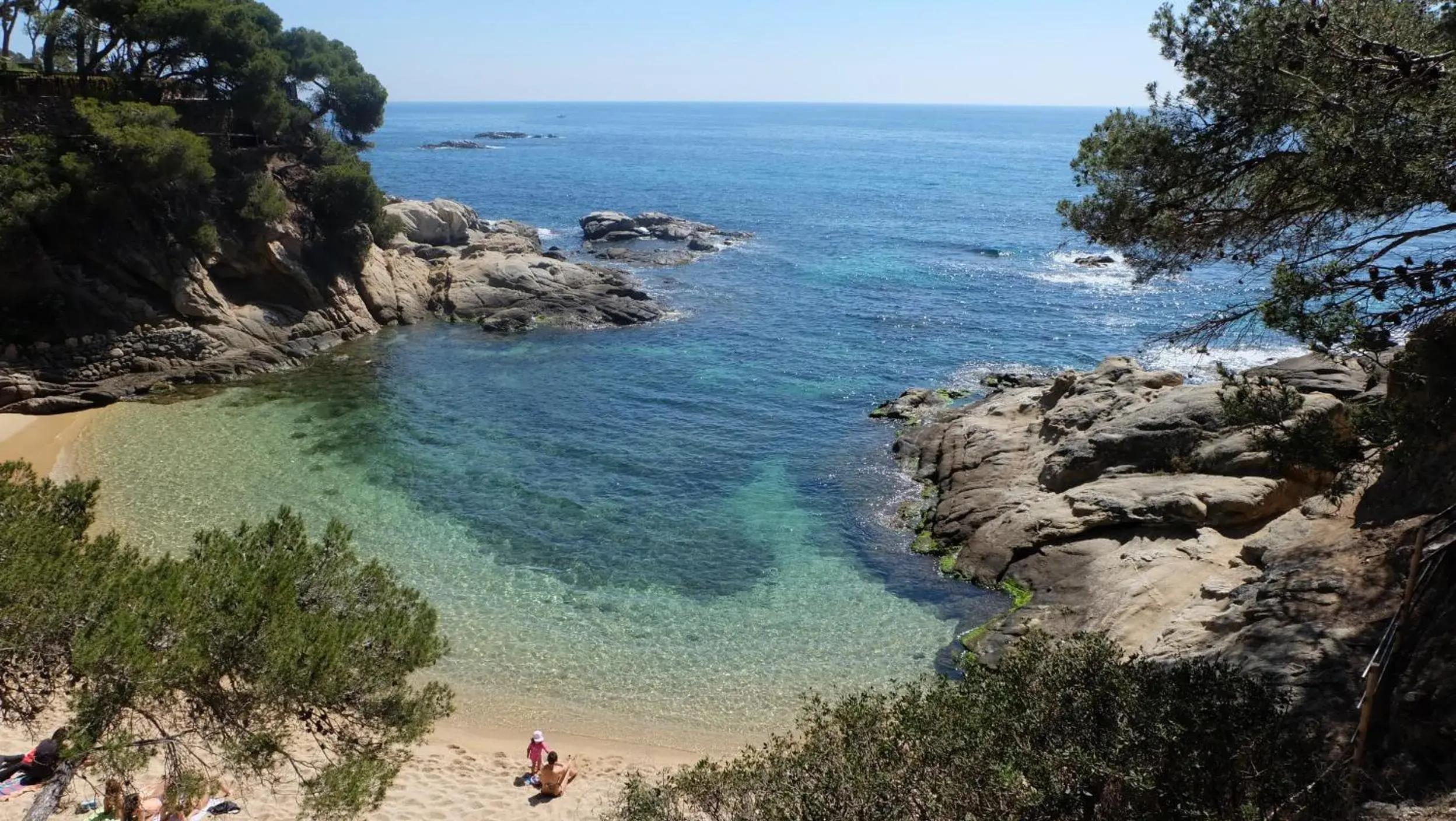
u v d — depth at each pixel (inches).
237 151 2054.6
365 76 2645.2
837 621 1029.8
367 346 2078.0
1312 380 1138.0
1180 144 585.0
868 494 1357.0
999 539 1125.7
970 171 6579.7
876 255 3235.7
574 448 1519.4
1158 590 911.0
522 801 742.5
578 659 957.2
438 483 1363.2
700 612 1047.0
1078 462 1184.2
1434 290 449.1
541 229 3880.4
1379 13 515.8
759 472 1437.0
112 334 1739.7
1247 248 622.5
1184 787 357.7
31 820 436.8
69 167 1668.3
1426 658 473.4
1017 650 476.4
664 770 785.6
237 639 446.3
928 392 1755.7
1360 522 763.4
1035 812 372.2
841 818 395.2
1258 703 395.2
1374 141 462.3
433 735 834.2
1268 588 729.6
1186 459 1108.5
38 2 1989.4
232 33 1987.0
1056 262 3105.3
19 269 1638.8
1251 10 547.5
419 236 2770.7
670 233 3511.3
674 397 1782.7
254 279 2009.1
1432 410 514.0
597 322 2290.8
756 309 2476.6
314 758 734.5
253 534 549.6
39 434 1498.5
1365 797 412.8
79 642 406.9
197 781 486.0
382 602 533.3
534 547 1184.2
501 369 1935.3
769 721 868.6
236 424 1576.0
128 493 1285.7
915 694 477.7
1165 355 1993.1
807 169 6732.3
